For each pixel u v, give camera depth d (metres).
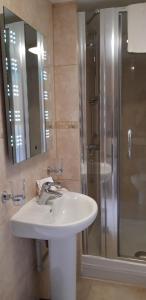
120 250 2.13
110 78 1.91
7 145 1.26
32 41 1.48
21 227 1.27
